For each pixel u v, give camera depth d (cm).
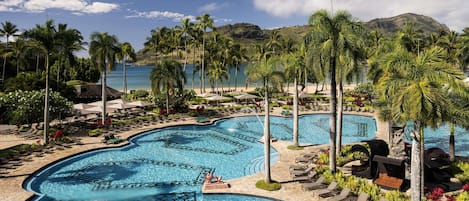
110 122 3741
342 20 1914
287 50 8519
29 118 3256
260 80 1989
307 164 2430
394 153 2122
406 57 1511
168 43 7788
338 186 1891
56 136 2998
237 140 3434
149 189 2069
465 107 1933
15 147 2784
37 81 4775
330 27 1919
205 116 4559
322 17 1909
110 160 2680
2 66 7312
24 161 2452
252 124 4269
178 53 7888
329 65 1956
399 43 3056
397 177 1938
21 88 4653
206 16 7150
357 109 4931
